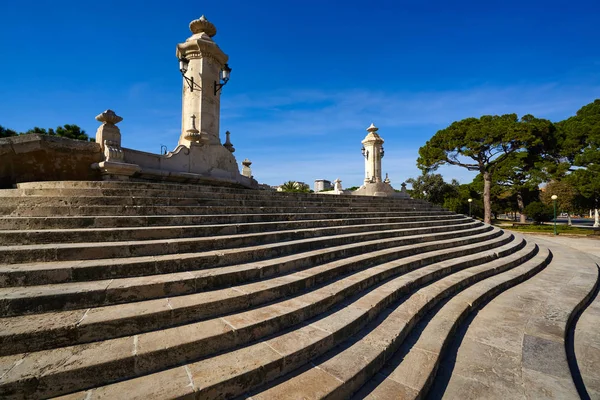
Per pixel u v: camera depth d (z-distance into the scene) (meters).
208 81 9.56
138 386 1.99
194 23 9.58
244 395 2.16
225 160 9.79
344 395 2.35
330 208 8.34
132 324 2.44
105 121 6.91
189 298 2.93
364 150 20.52
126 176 6.86
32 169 6.06
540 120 23.17
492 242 9.44
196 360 2.32
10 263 3.00
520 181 26.50
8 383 1.78
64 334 2.21
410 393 2.49
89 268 2.95
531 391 2.80
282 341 2.70
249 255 4.10
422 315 4.18
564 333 4.07
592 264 8.84
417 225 9.20
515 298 5.57
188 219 4.62
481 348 3.65
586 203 21.86
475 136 24.34
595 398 2.90
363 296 4.05
